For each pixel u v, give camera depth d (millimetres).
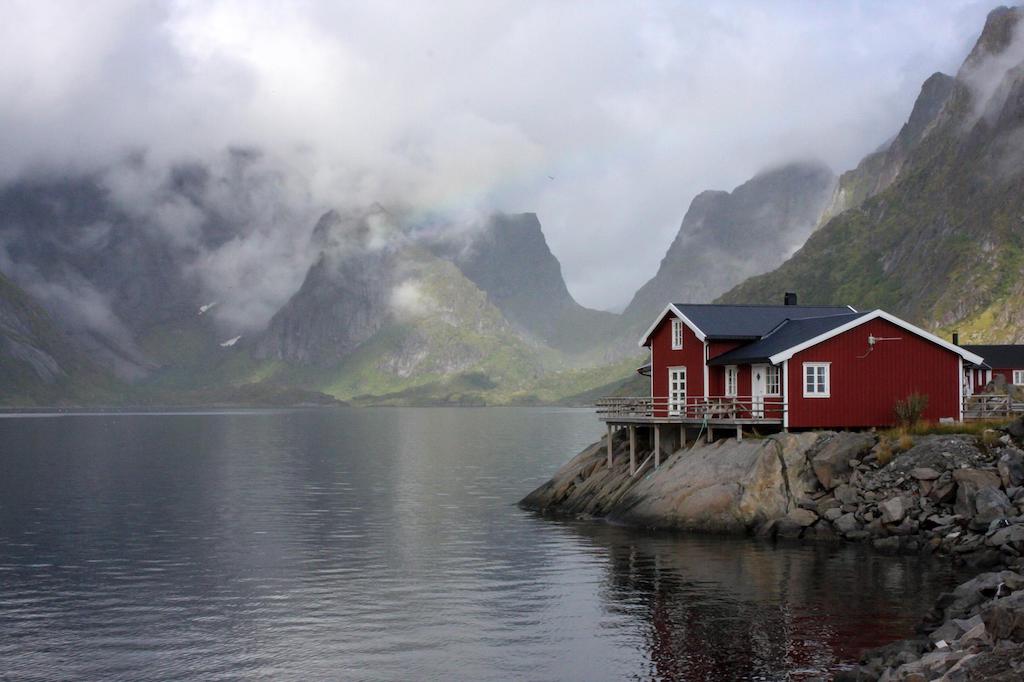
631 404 69562
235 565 49875
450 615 38594
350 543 56438
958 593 32406
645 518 57438
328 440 194750
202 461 130625
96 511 73188
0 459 134125
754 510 53344
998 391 72750
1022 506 45125
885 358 60031
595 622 36875
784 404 58625
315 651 34125
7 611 40094
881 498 50625
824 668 30625
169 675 31875
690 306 68938
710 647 33188
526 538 56219
